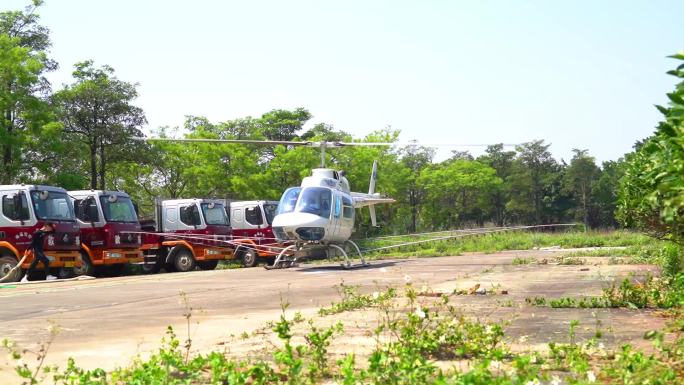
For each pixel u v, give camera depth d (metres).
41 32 34.91
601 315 8.06
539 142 79.12
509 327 7.19
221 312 9.80
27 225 20.67
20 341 7.29
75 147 33.59
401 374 4.34
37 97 31.67
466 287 12.37
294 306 10.45
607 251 24.16
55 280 19.50
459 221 71.31
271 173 43.84
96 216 24.14
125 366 5.68
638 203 7.59
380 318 8.12
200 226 27.94
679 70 3.61
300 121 59.12
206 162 42.03
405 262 23.64
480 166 67.00
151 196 45.56
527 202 77.00
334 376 4.89
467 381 3.95
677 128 3.76
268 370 4.88
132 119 40.09
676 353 4.95
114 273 26.30
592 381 4.14
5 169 29.78
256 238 28.88
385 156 49.56
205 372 5.11
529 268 17.95
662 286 10.23
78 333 7.86
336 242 21.88
